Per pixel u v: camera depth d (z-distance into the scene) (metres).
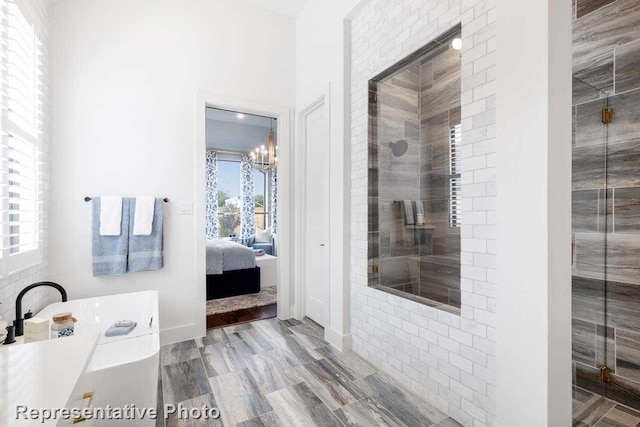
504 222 1.25
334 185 2.47
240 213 6.46
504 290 1.26
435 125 1.95
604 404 1.67
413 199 2.08
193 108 2.65
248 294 3.97
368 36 2.20
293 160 3.16
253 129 6.56
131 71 2.42
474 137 1.46
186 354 2.29
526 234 1.18
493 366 1.36
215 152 6.17
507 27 1.24
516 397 1.21
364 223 2.24
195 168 2.65
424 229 2.00
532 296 1.16
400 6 1.91
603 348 1.71
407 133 2.13
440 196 1.92
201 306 2.64
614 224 1.69
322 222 2.84
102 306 2.10
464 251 1.51
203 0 2.71
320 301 2.88
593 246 1.75
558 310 1.14
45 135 2.06
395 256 2.13
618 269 1.67
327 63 2.58
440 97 1.91
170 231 2.55
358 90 2.31
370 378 1.96
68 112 2.20
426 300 1.84
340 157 2.40
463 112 1.51
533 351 1.16
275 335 2.66
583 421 1.57
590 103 1.75
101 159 2.31
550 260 1.11
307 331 2.75
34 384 0.66
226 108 2.88
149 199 2.42
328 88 2.54
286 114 3.11
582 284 1.78
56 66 2.16
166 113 2.54
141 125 2.45
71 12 2.21
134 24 2.43
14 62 1.60
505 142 1.25
